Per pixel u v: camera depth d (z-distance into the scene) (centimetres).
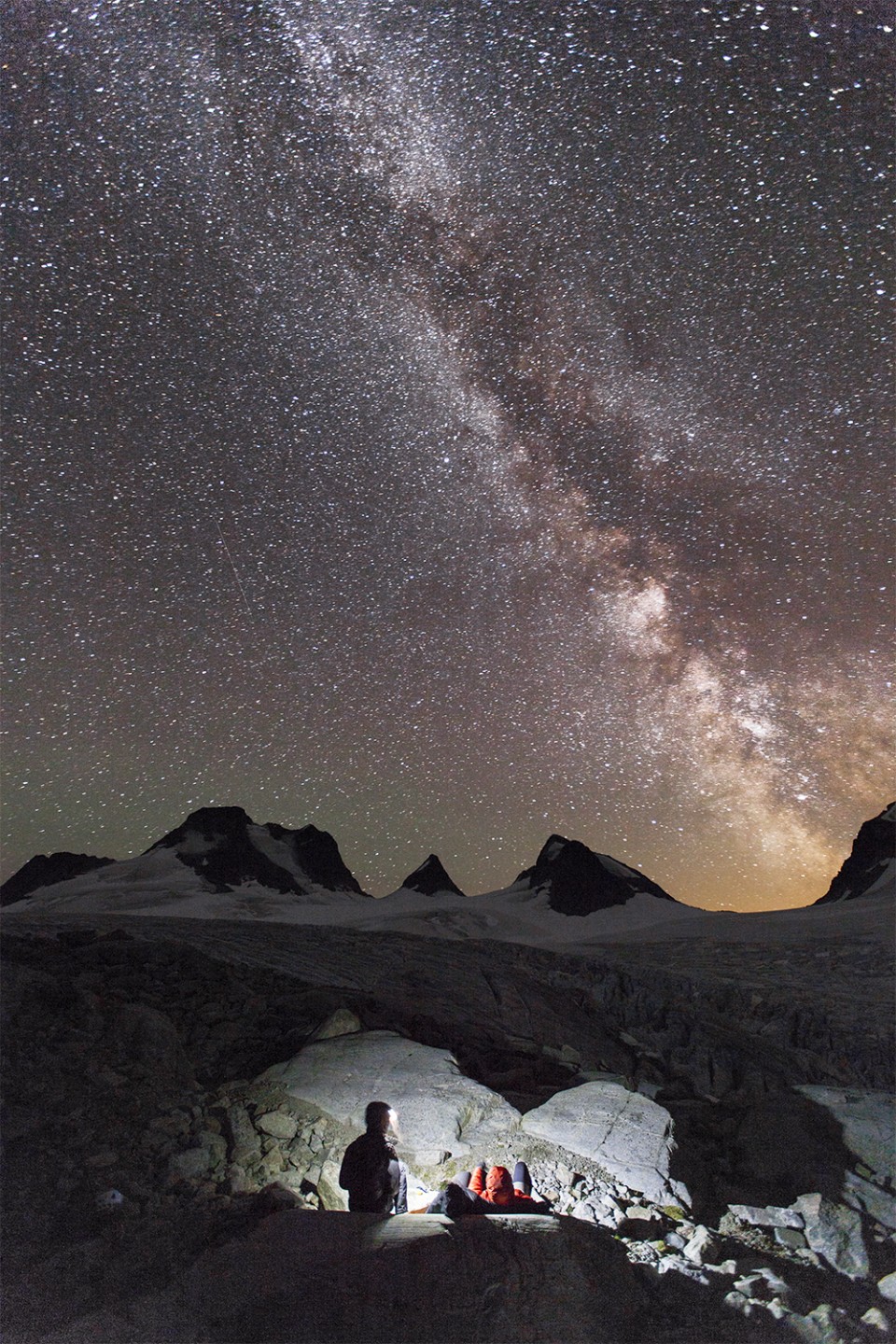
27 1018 650
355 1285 396
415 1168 553
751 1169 644
